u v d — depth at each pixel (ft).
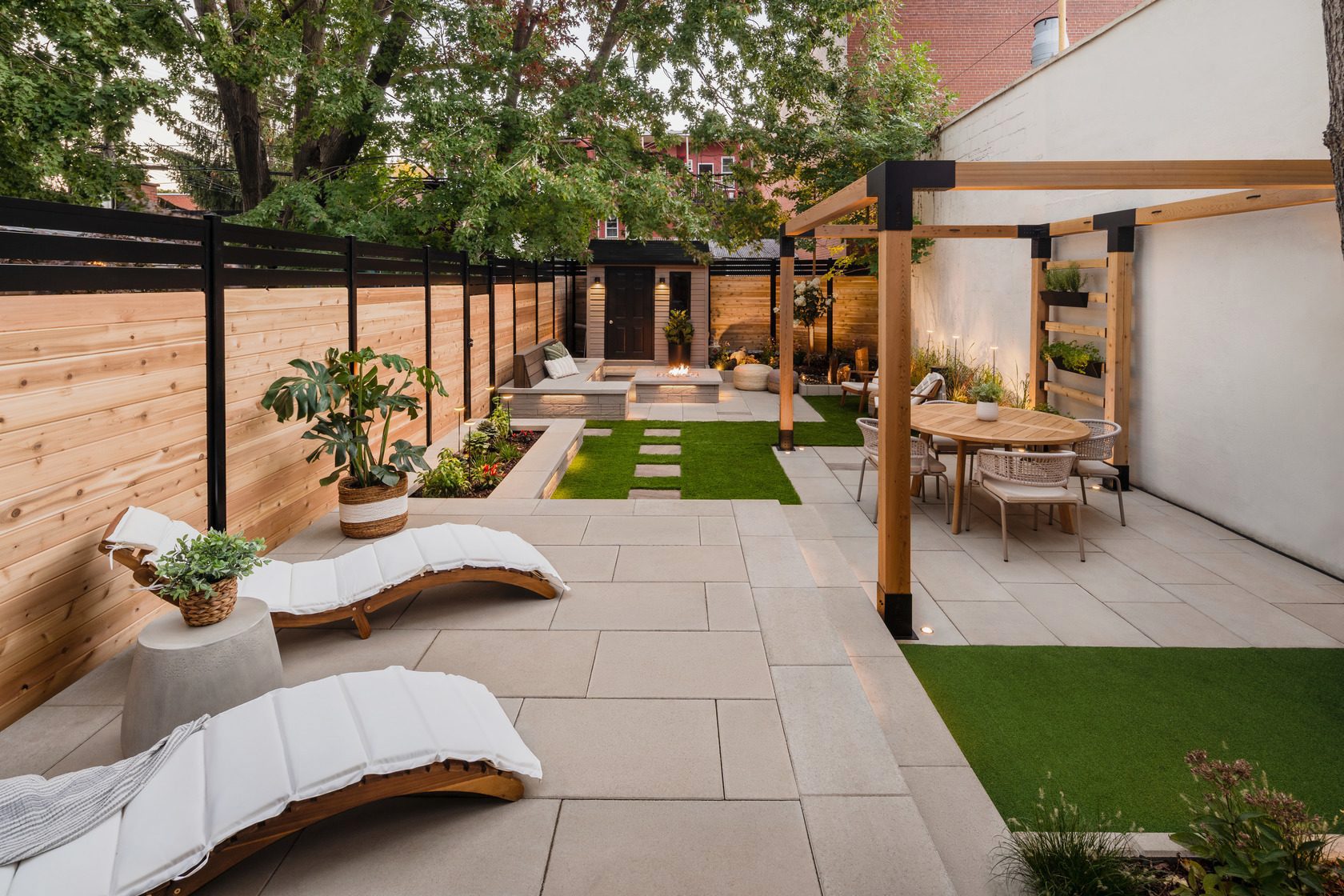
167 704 8.68
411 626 12.80
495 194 32.14
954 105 56.29
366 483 17.43
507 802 8.31
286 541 16.90
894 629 14.69
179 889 6.48
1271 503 19.54
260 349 15.71
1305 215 18.17
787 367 31.12
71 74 24.53
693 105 42.88
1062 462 18.74
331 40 35.96
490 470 23.31
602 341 54.90
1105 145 26.37
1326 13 8.59
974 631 14.99
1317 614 15.69
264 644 9.51
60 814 6.54
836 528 21.50
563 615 13.17
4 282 9.30
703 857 7.48
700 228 39.63
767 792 8.48
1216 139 20.90
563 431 30.91
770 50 41.91
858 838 7.78
